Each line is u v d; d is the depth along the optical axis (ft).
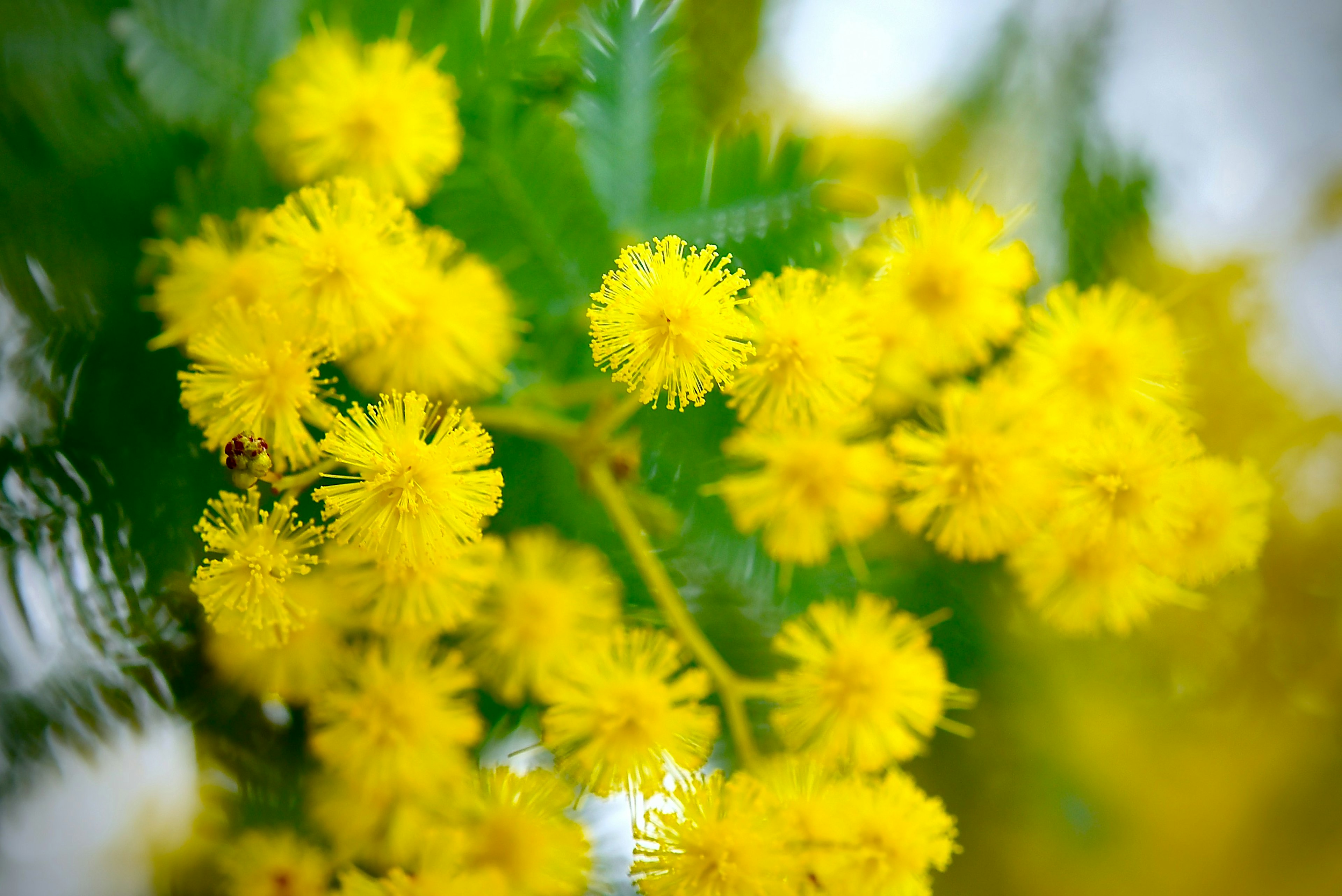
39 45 0.47
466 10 0.48
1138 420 0.48
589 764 0.47
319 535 0.46
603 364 0.47
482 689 0.49
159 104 0.47
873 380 0.48
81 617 0.48
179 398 0.48
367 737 0.47
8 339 0.48
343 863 0.49
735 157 0.49
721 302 0.45
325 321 0.46
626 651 0.48
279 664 0.48
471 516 0.45
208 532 0.45
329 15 0.48
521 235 0.48
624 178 0.49
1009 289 0.48
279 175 0.48
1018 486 0.48
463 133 0.48
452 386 0.47
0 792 0.49
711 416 0.49
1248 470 0.49
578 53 0.49
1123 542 0.48
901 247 0.48
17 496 0.48
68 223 0.48
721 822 0.47
